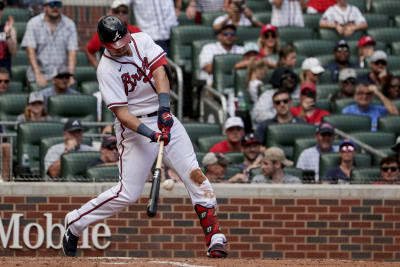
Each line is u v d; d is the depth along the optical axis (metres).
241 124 30.89
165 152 16.42
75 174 28.41
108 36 15.30
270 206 28.12
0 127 32.09
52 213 27.50
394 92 36.56
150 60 15.98
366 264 16.39
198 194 16.62
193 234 27.88
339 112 35.44
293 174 29.33
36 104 32.12
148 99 16.30
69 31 37.12
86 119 33.22
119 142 16.64
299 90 36.06
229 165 29.53
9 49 36.22
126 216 27.70
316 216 28.31
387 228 28.61
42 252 27.58
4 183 27.39
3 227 27.45
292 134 32.03
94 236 27.66
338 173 29.75
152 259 16.83
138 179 16.64
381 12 47.16
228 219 28.05
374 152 31.38
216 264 15.88
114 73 15.77
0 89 34.34
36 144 30.33
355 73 36.66
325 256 28.44
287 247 28.25
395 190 28.55
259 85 35.41
